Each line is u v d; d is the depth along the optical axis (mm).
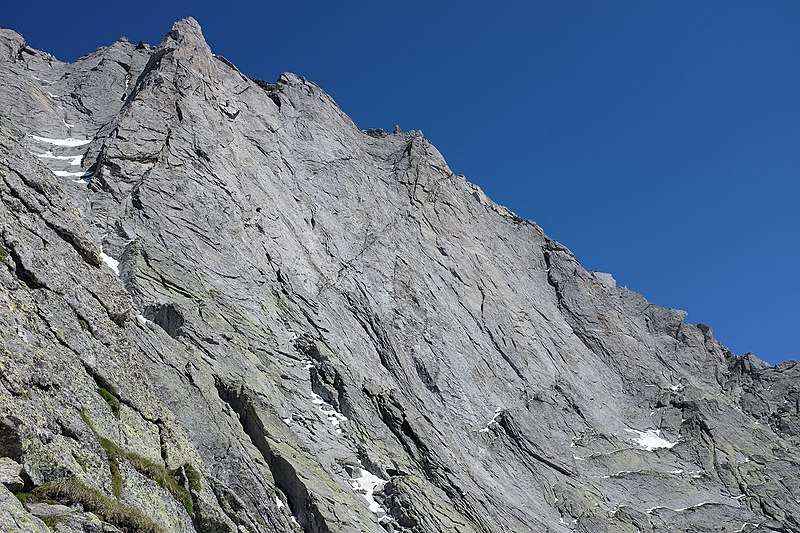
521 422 62125
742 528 61750
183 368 38719
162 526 24938
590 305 84625
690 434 71562
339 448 44531
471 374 64875
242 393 41344
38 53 82625
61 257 30781
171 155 59219
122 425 27312
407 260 71250
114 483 24406
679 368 84000
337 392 48688
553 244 91625
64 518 20188
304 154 76062
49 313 27688
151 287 46156
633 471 64062
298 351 51438
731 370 87625
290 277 58906
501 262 82438
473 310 72375
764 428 77250
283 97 82438
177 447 29859
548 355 74250
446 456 50312
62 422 23812
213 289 50312
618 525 56750
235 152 66375
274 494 36562
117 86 78750
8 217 29547
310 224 67625
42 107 68500
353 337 58375
